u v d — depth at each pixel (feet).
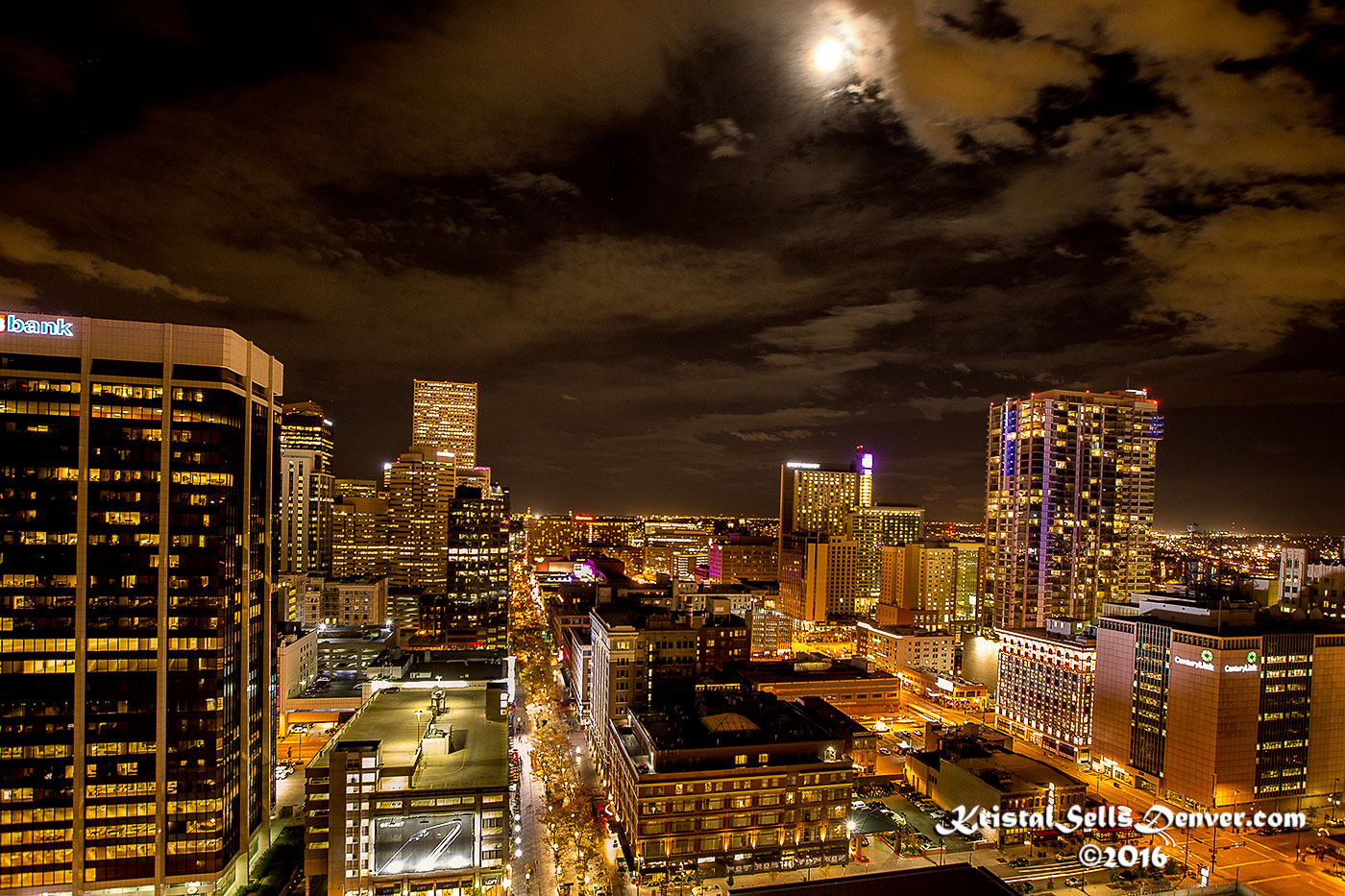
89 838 414.00
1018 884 481.05
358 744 428.56
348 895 413.59
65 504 414.62
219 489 431.84
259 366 487.61
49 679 410.72
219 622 429.79
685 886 457.68
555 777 641.40
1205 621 633.61
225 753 433.48
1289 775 598.75
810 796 491.31
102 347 422.00
